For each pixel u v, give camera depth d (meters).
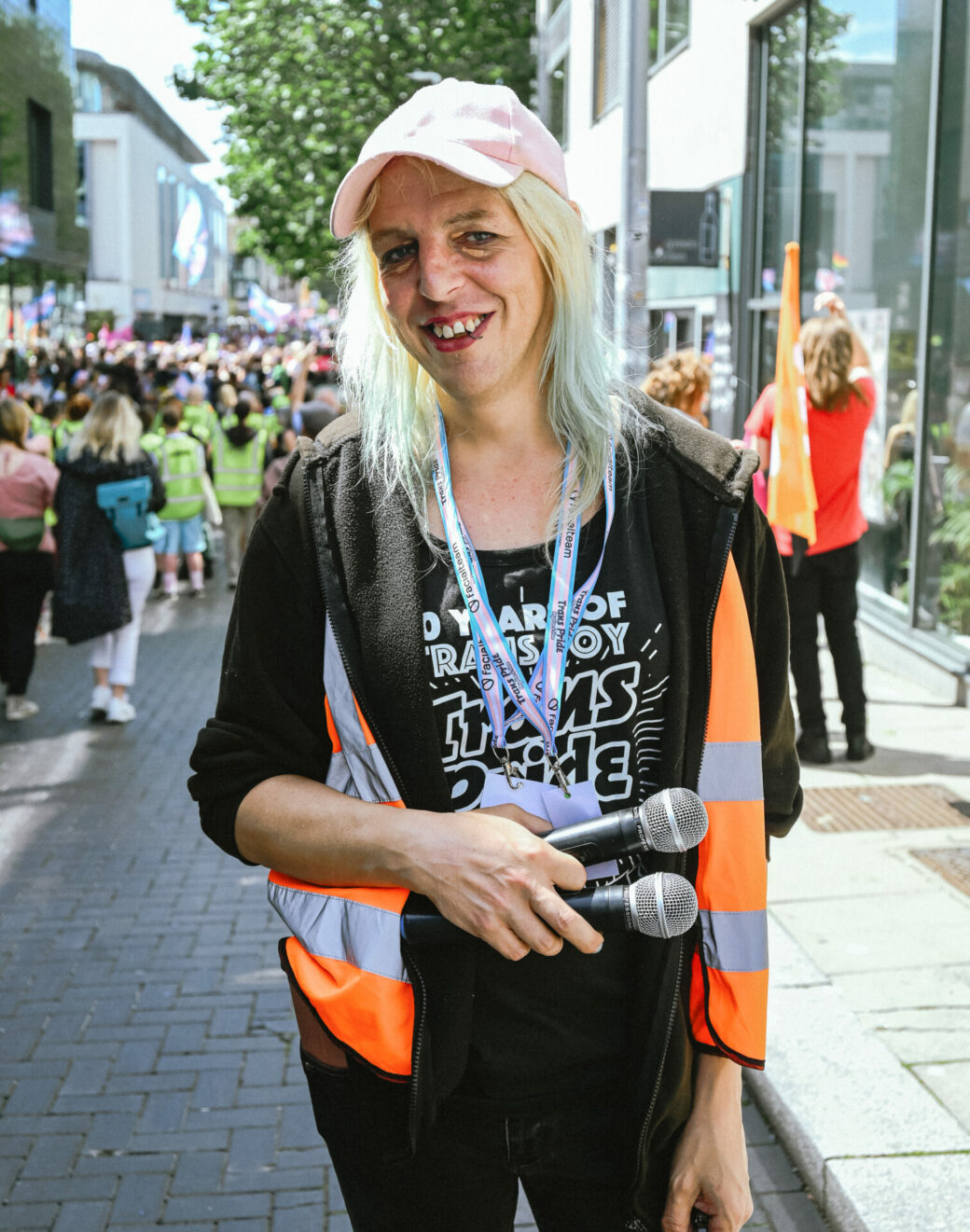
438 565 1.36
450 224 1.30
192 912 4.77
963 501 6.93
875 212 8.24
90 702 8.02
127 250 51.75
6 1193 3.07
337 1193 3.06
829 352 5.30
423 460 1.40
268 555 1.40
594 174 17.00
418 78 23.27
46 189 27.12
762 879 1.39
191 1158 3.21
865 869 4.45
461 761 1.35
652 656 1.34
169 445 11.68
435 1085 1.34
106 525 7.19
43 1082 3.56
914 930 3.95
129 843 5.52
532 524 1.38
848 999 3.52
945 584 7.17
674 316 13.46
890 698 6.82
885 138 8.08
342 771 1.40
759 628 1.43
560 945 1.26
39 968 4.29
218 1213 2.99
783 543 5.46
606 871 1.37
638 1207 1.41
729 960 1.38
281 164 24.67
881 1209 2.65
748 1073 3.29
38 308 26.47
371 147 1.29
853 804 5.11
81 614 7.18
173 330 60.94
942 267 7.18
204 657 9.36
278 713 1.40
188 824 5.77
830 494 5.46
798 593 5.53
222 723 1.42
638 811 1.27
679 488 1.38
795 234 9.73
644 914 1.24
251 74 24.06
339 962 1.34
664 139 13.18
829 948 3.84
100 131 50.47
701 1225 1.44
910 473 7.60
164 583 11.98
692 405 6.09
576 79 18.11
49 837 5.60
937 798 5.17
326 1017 1.33
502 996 1.36
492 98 1.29
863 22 8.44
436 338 1.33
